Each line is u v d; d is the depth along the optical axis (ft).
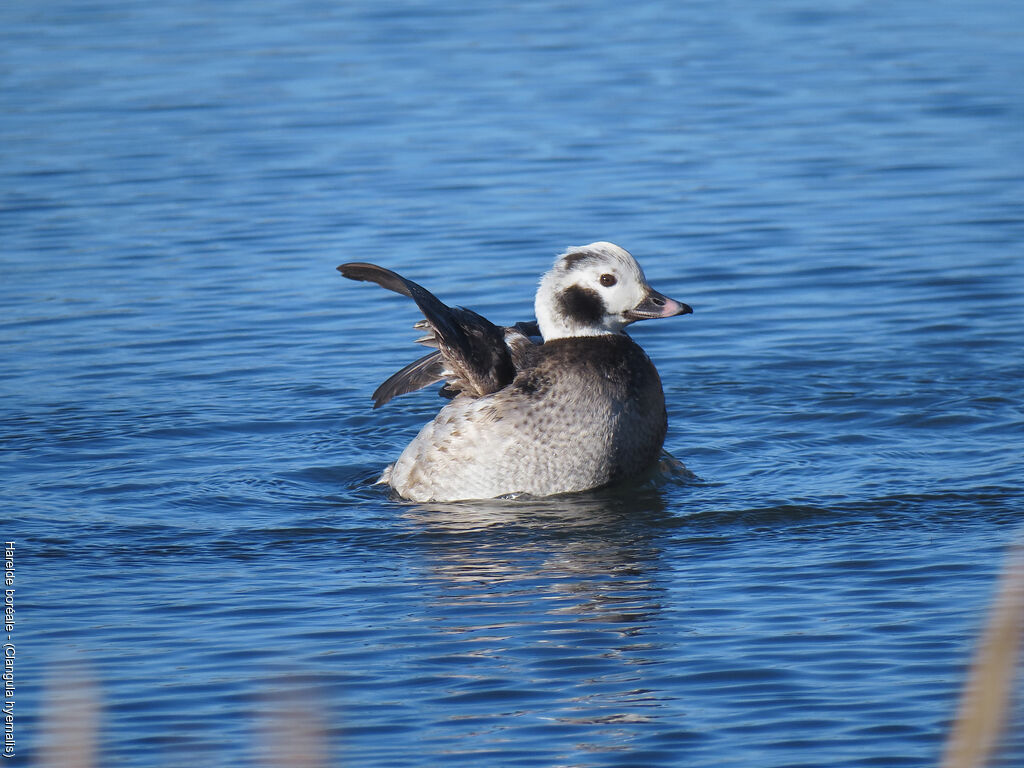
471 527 36.45
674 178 72.49
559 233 64.49
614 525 36.29
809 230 64.34
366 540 35.86
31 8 120.88
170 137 81.97
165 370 50.55
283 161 77.05
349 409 47.03
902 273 58.65
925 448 41.98
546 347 39.47
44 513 38.09
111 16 116.78
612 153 77.05
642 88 90.48
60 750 10.69
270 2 121.49
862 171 72.90
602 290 39.29
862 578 31.91
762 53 99.40
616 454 38.63
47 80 95.66
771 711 25.27
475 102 88.07
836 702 25.50
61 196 71.72
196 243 64.64
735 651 28.02
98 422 45.65
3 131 83.66
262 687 26.84
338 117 85.25
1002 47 98.58
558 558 33.96
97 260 62.64
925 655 27.40
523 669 27.50
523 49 101.96
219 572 33.71
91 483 40.57
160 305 57.21
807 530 35.50
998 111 82.84
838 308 55.36
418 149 78.59
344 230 65.72
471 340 38.73
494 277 58.95
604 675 27.04
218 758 23.77
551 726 24.98
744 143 78.28
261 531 36.70
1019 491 37.81
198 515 38.09
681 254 61.87
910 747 23.65
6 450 43.14
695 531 35.70
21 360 51.60
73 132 83.35
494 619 30.17
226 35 108.47
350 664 27.91
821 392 47.29
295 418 46.26
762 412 45.75
